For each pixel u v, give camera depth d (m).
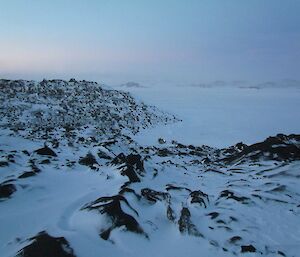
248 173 16.53
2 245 8.07
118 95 69.06
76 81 68.25
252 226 9.84
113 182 13.29
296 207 11.48
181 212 9.90
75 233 8.30
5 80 57.56
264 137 53.78
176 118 72.25
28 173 13.23
